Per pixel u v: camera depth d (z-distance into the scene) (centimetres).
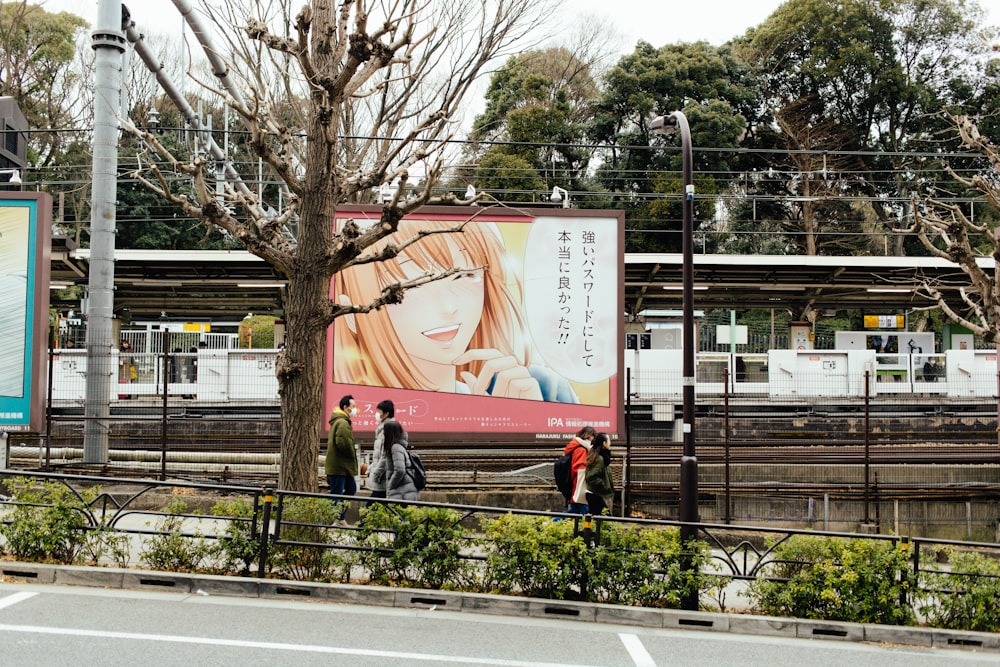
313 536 916
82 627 686
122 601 791
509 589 898
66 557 905
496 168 3556
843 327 4462
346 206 1413
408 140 1062
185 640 665
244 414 1775
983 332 1498
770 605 902
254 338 2505
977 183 1664
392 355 1416
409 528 896
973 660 790
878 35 4228
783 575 926
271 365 1809
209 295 2781
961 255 1503
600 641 765
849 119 4306
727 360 2117
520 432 1421
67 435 1575
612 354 1434
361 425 1407
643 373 1948
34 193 1304
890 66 4228
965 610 892
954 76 4222
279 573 899
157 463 1523
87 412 1397
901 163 4141
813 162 4169
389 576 910
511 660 668
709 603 966
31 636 652
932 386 2170
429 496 1376
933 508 1511
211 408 1777
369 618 789
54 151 3722
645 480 1518
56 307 2947
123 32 1492
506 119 4003
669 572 888
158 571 868
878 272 2495
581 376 1430
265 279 2433
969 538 1504
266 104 1088
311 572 904
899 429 1744
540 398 1424
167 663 601
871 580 886
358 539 898
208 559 920
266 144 1010
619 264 1442
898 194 4116
